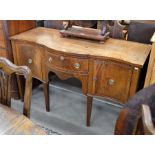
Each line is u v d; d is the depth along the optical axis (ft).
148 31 6.57
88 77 5.95
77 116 7.34
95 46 6.13
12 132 3.16
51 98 8.23
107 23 7.10
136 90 5.49
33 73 7.09
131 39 6.90
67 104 7.93
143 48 6.01
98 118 7.27
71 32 6.68
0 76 3.98
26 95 3.68
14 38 6.81
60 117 7.28
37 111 7.54
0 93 4.13
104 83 5.82
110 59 5.38
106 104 7.95
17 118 3.45
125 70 5.34
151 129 1.96
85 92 6.25
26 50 6.80
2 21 6.70
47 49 6.15
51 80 9.23
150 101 2.76
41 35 7.07
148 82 5.28
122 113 2.84
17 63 7.22
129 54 5.57
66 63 5.98
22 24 7.27
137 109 2.73
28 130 3.21
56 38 6.79
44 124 6.94
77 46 6.11
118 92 5.74
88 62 5.72
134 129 2.47
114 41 6.54
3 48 7.21
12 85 7.79
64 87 8.87
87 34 6.52
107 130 6.73
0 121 3.38
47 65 6.46
